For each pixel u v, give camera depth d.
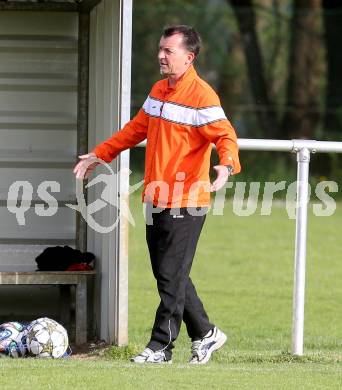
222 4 99.00
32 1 34.50
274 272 50.34
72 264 31.84
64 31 34.84
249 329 36.12
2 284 31.94
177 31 25.88
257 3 105.06
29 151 34.91
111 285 30.34
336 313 40.03
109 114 30.73
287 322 37.75
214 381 23.45
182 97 25.88
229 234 63.50
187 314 27.34
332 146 28.16
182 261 26.05
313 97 95.75
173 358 28.88
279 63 97.25
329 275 49.94
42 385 22.59
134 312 38.94
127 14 28.48
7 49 34.81
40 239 34.88
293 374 24.95
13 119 34.81
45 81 34.91
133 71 93.25
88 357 28.94
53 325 28.67
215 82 98.56
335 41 94.06
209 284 46.53
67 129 35.00
